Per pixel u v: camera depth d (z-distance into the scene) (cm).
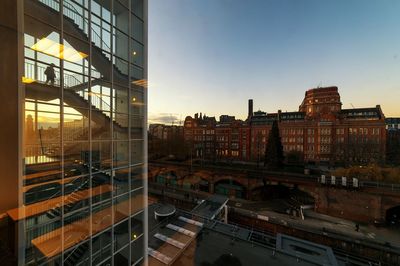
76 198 688
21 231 532
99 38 787
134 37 961
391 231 2242
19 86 528
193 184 4169
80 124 709
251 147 5038
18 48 527
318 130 4162
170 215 2170
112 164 838
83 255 705
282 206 3102
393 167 3108
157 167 4909
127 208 908
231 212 2650
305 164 4125
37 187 574
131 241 923
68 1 671
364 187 2592
